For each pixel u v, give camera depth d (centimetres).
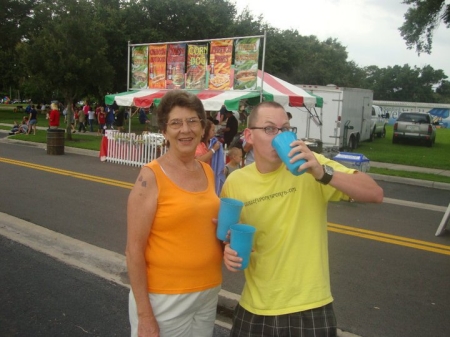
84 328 374
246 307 217
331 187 207
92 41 1911
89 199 844
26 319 386
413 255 585
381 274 511
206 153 687
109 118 2475
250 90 1212
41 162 1330
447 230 714
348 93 1877
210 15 3094
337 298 443
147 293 207
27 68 1894
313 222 209
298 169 182
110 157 1410
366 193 192
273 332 205
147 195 203
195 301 212
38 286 454
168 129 212
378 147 2128
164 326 212
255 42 1188
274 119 207
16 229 639
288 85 1368
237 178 225
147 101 1338
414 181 1234
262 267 211
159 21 3041
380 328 384
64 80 1889
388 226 737
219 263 221
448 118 4694
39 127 2845
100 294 440
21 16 4172
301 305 203
